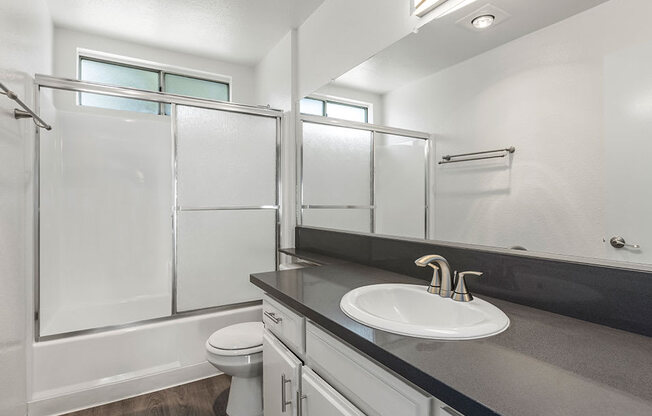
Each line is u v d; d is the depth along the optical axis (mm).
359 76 1954
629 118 892
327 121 2246
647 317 865
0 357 1460
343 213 2100
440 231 1451
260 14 2434
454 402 614
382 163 1789
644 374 674
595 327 928
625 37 897
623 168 905
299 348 1233
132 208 2963
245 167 2574
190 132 2391
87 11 2395
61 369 1930
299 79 2592
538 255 1099
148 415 1888
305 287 1365
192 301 2385
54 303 2494
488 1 1263
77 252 2734
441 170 1451
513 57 1177
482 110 1282
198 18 2494
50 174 2445
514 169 1174
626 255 903
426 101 1524
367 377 889
